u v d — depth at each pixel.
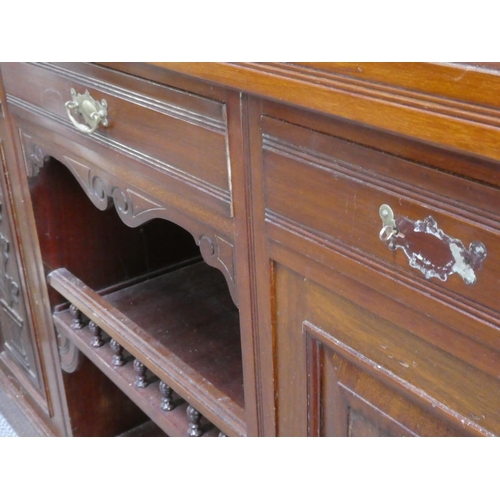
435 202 0.49
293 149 0.59
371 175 0.53
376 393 0.63
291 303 0.67
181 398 1.04
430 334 0.53
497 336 0.48
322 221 0.59
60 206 1.17
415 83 0.45
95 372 1.31
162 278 1.30
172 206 0.79
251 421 0.80
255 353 0.75
